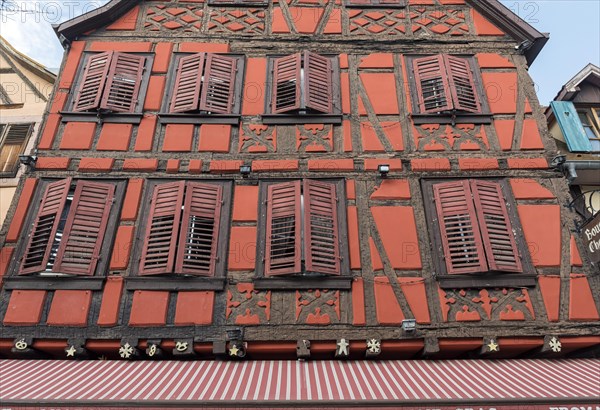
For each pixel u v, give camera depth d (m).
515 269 8.05
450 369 7.13
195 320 7.62
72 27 10.40
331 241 8.34
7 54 11.38
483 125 9.67
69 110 9.70
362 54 10.51
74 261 8.02
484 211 8.58
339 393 5.98
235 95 9.95
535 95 9.97
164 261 8.04
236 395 5.92
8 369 6.99
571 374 6.85
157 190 8.76
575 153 10.12
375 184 8.98
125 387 6.19
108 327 7.58
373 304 7.86
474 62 10.45
